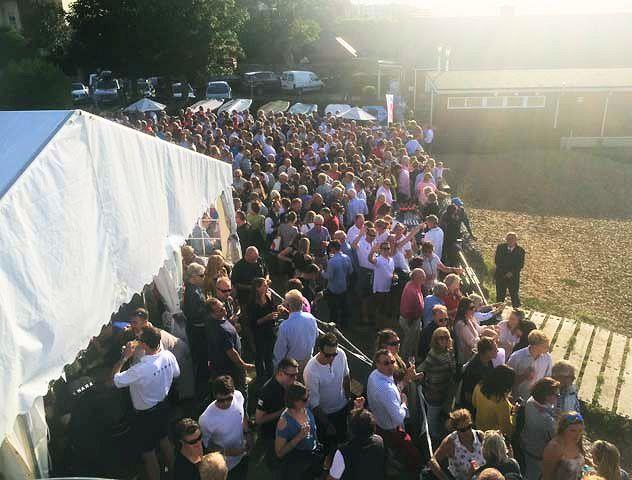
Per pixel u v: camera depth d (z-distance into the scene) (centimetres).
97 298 575
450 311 851
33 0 4712
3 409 428
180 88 4212
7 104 3194
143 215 686
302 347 692
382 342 650
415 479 640
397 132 2183
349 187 1351
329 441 643
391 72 4409
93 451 593
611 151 2989
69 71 4028
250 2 5141
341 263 986
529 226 2092
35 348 473
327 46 5497
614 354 1167
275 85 4475
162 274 802
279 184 1388
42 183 511
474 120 3050
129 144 667
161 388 591
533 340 674
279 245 1110
